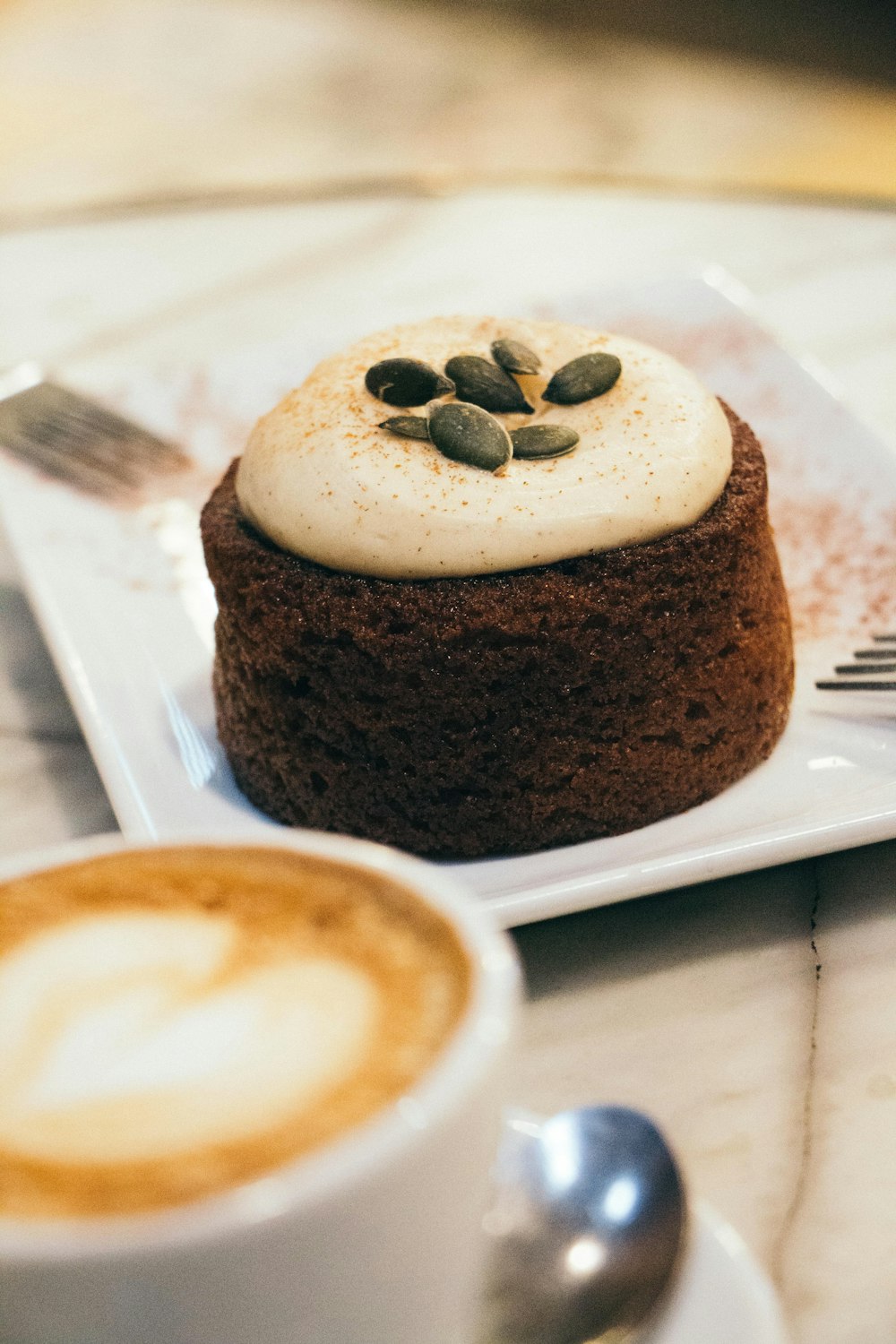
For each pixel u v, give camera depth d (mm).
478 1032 198
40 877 227
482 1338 227
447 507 309
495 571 310
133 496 410
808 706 344
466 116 723
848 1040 270
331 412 327
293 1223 173
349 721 317
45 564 386
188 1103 196
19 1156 188
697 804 324
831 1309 240
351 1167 177
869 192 537
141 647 369
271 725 324
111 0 849
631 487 312
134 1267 169
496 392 326
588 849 317
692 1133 260
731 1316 224
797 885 297
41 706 357
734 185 542
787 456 406
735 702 324
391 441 319
